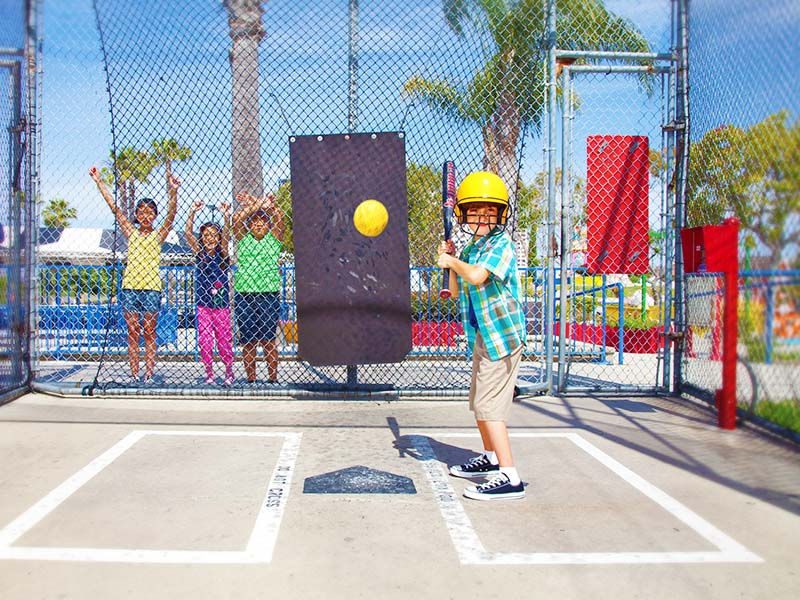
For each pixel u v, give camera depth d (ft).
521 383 21.33
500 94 20.20
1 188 18.84
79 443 14.93
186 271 27.68
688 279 19.38
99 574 8.79
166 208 21.20
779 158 14.02
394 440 15.60
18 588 8.39
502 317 11.72
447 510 11.21
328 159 18.03
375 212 17.99
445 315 27.68
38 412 17.93
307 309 18.17
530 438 15.58
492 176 12.25
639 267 20.29
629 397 20.22
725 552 9.57
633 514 11.01
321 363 18.21
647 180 20.17
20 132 19.72
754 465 13.51
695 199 19.04
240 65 19.72
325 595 8.27
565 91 19.72
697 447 14.76
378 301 18.29
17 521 10.52
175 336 27.45
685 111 19.35
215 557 9.31
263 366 25.59
